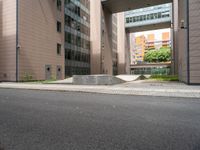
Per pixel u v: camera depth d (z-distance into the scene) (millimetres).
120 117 6383
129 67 76625
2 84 22234
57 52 35125
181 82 24844
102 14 50094
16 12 26516
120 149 3754
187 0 20031
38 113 6965
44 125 5402
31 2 28891
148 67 78250
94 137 4430
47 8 32125
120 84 21734
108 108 7992
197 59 19594
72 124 5516
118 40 69875
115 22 67812
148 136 4504
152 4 49000
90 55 50562
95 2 49875
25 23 27781
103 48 50625
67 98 11156
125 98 11258
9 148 3805
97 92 14445
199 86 18062
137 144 4012
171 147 3850
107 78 20938
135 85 19953
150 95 12680
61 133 4715
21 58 27047
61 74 35594
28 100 10273
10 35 27141
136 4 48656
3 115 6629
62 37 36156
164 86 18297
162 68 76188
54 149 3756
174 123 5652
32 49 28906
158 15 63719
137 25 67688
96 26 49812
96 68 49594
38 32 30109
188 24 19953
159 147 3850
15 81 26500
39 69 30109
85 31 48531
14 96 12062
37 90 16531
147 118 6266
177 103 9406
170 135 4574
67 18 40344
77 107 8188
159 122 5773
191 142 4117
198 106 8555
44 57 31234
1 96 12062
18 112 7129
